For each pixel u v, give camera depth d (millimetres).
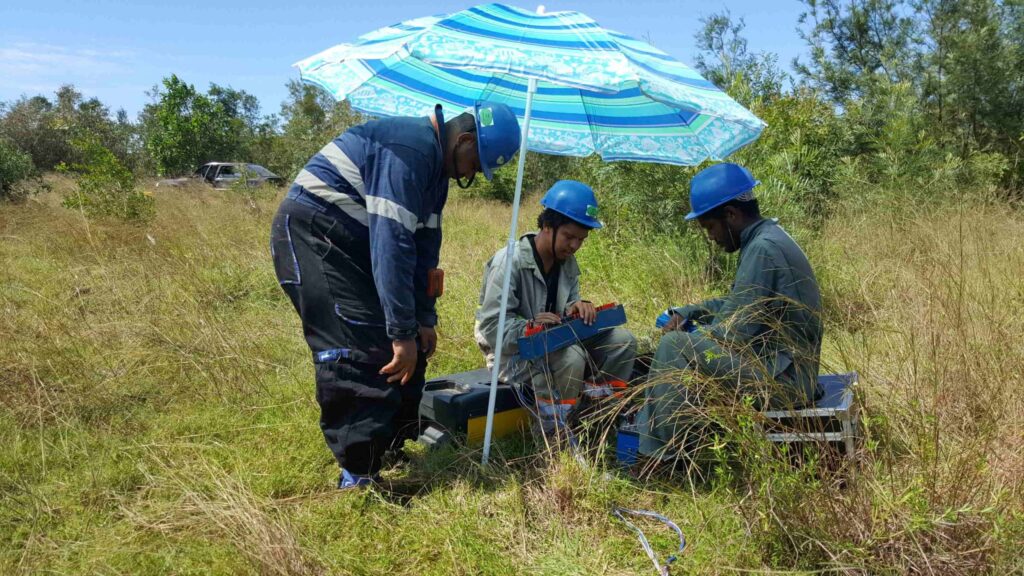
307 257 2750
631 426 3213
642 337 4340
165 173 26312
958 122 11133
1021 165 9672
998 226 6422
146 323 4750
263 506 2762
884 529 2355
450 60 2500
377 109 3951
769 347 2928
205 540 2559
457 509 2824
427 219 2990
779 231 3010
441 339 4902
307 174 2771
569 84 2506
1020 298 4340
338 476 3100
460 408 3369
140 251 6961
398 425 3166
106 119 26641
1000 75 10422
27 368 3934
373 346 2781
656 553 2617
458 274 6703
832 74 12203
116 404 3809
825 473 2582
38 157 24281
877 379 3277
